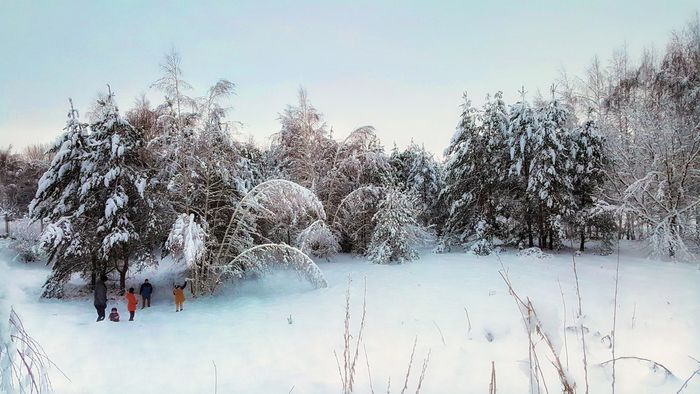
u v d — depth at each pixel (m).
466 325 10.00
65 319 12.31
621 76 29.72
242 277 18.70
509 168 23.11
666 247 18.23
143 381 7.78
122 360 8.88
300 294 15.58
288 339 10.08
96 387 7.46
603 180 21.81
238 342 10.07
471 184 24.16
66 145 16.95
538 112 23.00
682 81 23.25
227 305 14.83
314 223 18.81
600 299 11.44
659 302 10.96
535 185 21.25
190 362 8.79
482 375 7.45
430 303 12.05
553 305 2.22
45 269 19.47
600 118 27.98
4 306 2.59
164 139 17.34
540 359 7.77
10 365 2.52
